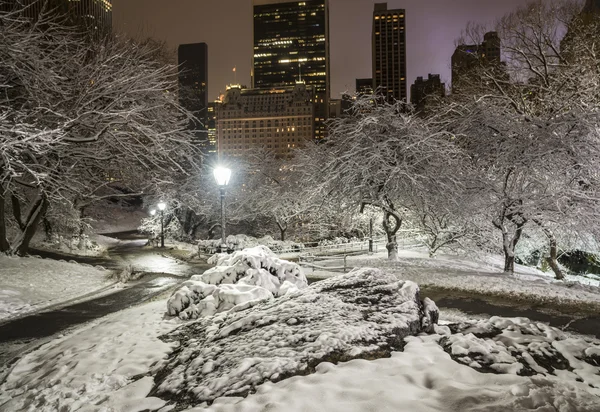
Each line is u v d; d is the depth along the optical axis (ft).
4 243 62.80
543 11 73.31
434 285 48.62
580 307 37.37
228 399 13.98
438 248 78.79
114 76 55.62
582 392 13.75
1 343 28.53
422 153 64.49
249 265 33.81
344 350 16.81
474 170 62.75
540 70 76.07
